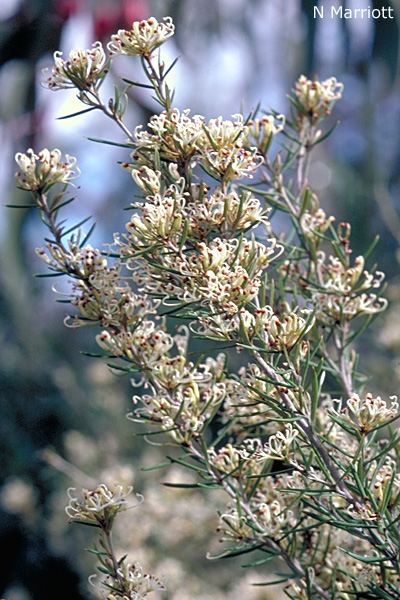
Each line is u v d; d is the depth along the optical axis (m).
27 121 1.65
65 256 0.59
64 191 0.60
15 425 2.08
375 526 0.56
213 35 1.75
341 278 0.64
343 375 0.64
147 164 0.58
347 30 1.50
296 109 0.68
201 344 1.30
